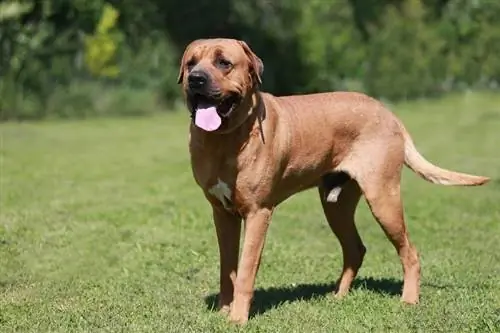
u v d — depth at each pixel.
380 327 6.66
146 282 8.27
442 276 8.41
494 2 29.88
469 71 30.11
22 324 6.81
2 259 9.14
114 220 11.08
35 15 24.12
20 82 24.19
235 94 6.50
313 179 7.22
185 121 23.69
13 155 17.02
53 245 9.78
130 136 20.50
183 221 11.01
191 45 6.69
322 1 28.14
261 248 6.84
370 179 7.23
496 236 10.35
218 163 6.65
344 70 28.36
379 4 29.03
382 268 8.82
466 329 6.55
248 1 26.97
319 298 7.61
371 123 7.27
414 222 11.24
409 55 29.12
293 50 27.56
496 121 23.55
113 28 25.14
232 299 7.21
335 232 7.79
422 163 7.47
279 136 6.81
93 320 6.90
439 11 29.86
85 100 25.19
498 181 14.36
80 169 15.42
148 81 26.11
